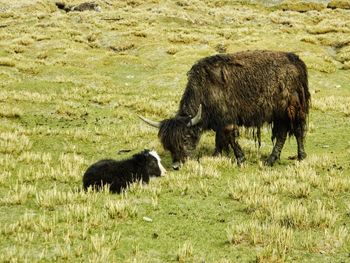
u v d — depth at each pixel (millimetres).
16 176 16219
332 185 14328
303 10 88750
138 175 14602
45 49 50188
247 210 12695
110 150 21188
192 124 16516
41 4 82438
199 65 17953
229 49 47875
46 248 9953
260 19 74375
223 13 77312
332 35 56500
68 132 22969
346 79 40062
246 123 18438
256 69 18016
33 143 21422
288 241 10242
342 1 89250
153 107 28984
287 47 48531
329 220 11547
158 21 66812
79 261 9430
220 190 14664
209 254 10023
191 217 12234
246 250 10219
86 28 61094
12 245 10016
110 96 31734
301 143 19422
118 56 46188
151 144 21406
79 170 17062
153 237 10836
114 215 11852
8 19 70500
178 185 14625
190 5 84562
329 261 9734
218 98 17625
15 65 41406
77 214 11672
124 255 9828
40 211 12383
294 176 15758
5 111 25531
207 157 18266
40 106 27984
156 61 46938
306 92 19078
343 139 23016
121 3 86312
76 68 41531
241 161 18391
